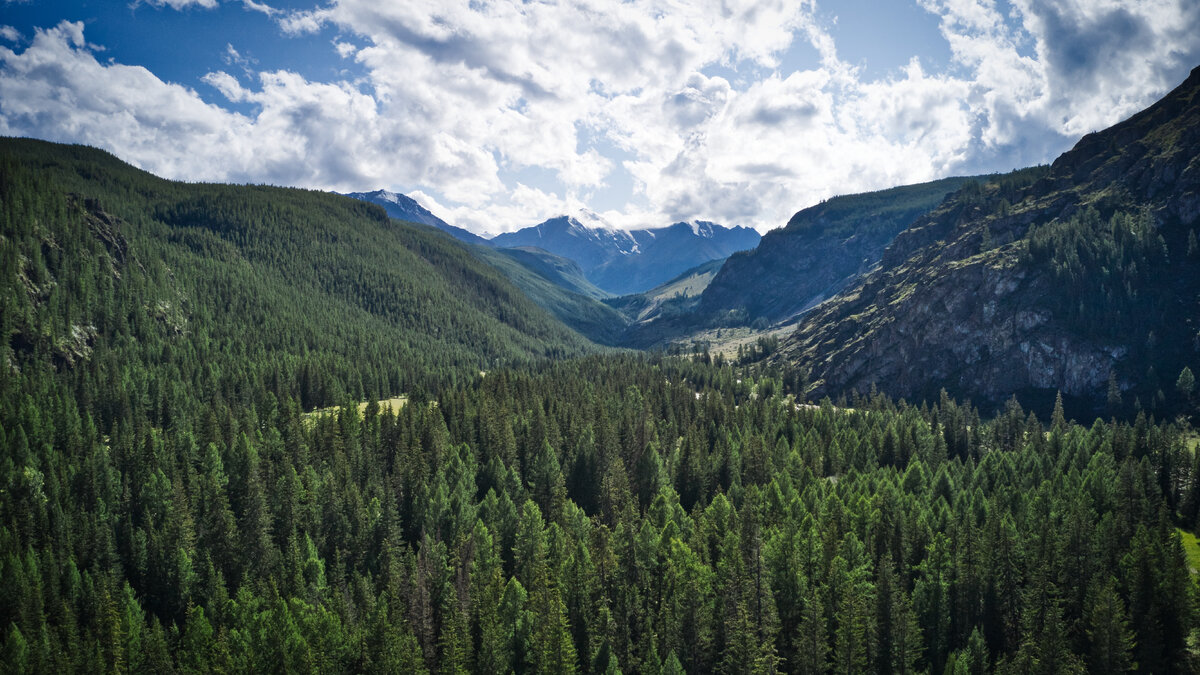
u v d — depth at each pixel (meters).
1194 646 83.00
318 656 85.50
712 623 88.88
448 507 126.69
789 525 100.75
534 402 193.12
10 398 169.88
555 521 124.62
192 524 118.94
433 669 92.12
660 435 177.75
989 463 150.88
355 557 119.06
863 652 80.75
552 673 80.38
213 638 95.12
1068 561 93.75
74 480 134.25
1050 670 77.06
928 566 96.44
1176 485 132.12
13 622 94.19
